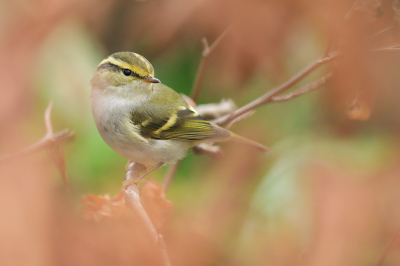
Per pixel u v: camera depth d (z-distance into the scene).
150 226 3.20
